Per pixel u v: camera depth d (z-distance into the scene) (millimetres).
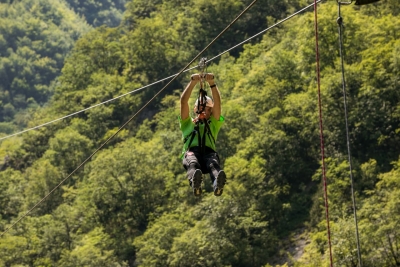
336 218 71250
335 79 86250
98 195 92812
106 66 161500
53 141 124062
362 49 95500
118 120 140000
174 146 98875
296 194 82312
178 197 90875
